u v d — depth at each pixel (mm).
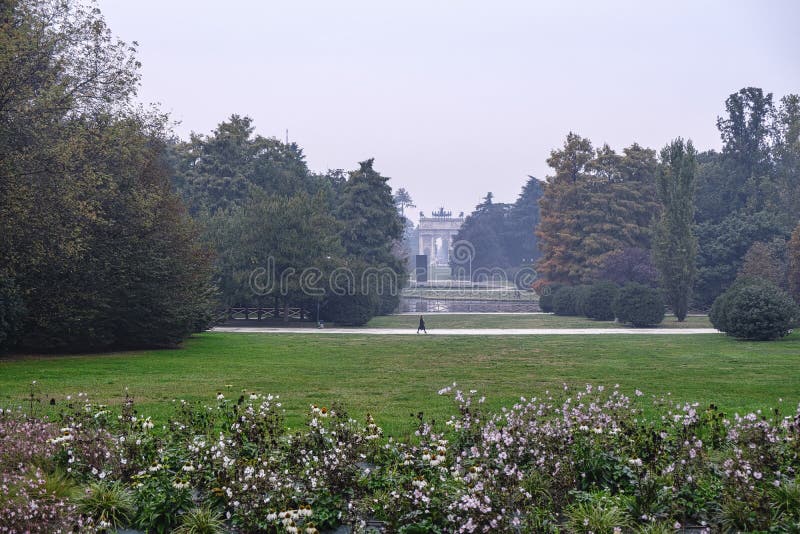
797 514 7461
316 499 8031
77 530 7262
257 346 32062
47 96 21484
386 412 14297
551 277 71625
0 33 20203
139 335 29859
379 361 25766
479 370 22891
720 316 38469
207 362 24656
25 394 16125
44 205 22156
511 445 9156
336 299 50875
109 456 9117
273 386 18500
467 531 7156
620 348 31625
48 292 26172
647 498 7906
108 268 27484
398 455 9352
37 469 8445
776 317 35500
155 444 9555
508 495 7477
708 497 8023
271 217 49375
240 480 7969
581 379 20375
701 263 62719
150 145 29859
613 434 9406
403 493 7660
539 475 8523
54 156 21953
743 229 62406
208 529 7512
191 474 8445
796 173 66812
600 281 57781
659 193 53500
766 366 24016
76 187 22953
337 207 67250
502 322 53781
